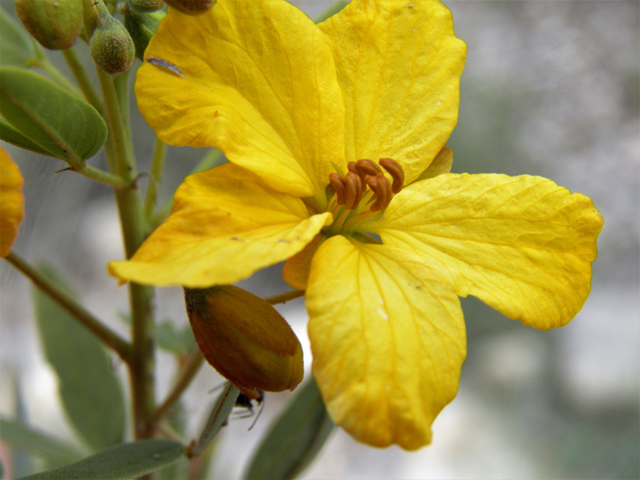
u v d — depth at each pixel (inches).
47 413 8.7
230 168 3.0
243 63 3.1
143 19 3.2
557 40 12.0
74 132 3.0
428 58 3.4
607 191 11.7
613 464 9.3
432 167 3.5
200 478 4.4
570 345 10.8
